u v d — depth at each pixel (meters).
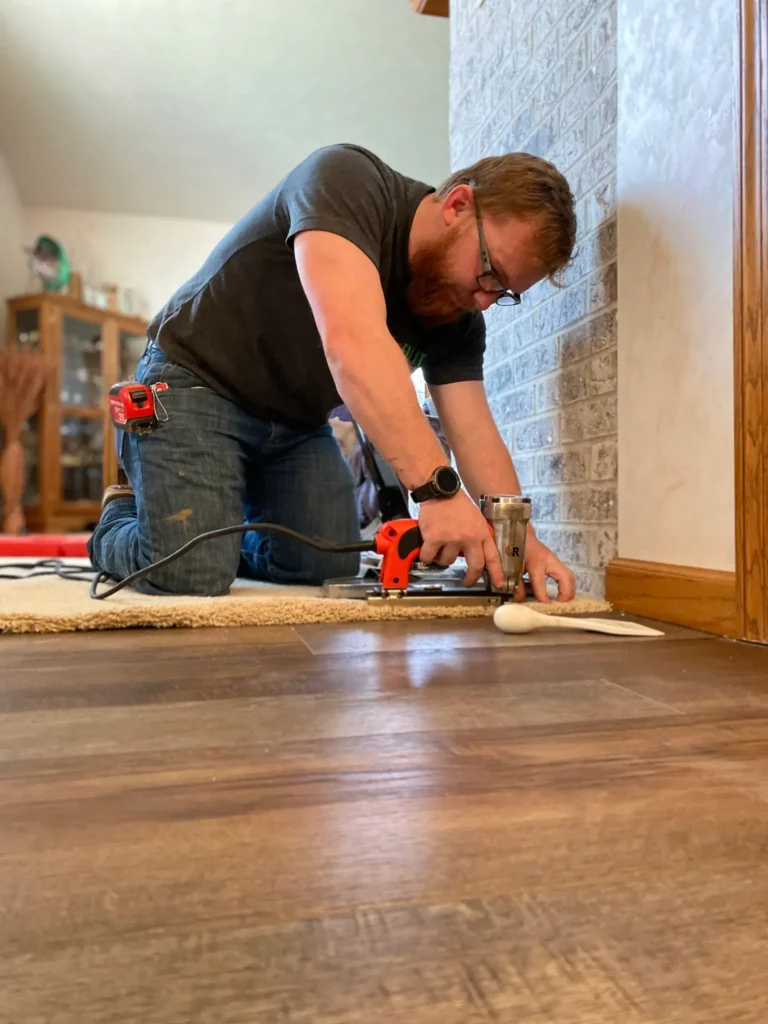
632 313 1.35
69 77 4.07
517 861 0.39
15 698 0.70
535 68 1.78
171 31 3.72
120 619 1.09
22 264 5.12
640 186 1.32
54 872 0.38
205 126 4.51
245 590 1.56
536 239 1.19
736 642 1.03
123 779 0.50
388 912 0.34
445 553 1.20
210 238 5.59
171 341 1.44
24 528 4.44
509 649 0.96
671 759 0.55
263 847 0.41
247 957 0.31
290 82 4.11
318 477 1.68
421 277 1.29
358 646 0.97
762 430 1.01
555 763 0.54
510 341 1.94
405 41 3.77
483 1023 0.27
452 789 0.49
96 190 5.12
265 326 1.41
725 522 1.11
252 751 0.56
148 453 1.41
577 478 1.59
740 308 1.04
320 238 1.12
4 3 3.55
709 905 0.35
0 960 0.30
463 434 1.53
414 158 4.89
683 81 1.20
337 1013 0.27
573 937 0.32
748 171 1.02
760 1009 0.28
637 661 0.89
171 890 0.36
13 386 4.43
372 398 1.10
